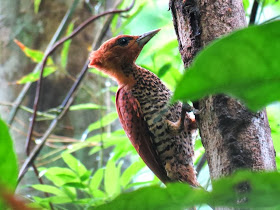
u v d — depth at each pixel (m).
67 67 10.96
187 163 7.85
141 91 8.02
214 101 4.43
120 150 8.49
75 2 9.59
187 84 1.47
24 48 9.49
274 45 1.49
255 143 4.14
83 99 10.77
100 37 9.84
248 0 7.89
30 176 9.80
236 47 1.47
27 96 10.84
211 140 4.43
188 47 4.99
